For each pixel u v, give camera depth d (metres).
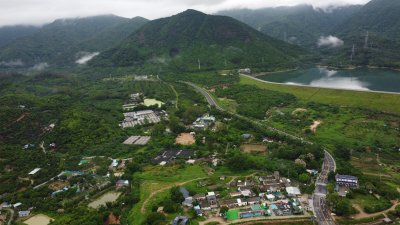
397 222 159.38
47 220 181.75
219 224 162.12
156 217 166.62
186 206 178.75
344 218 162.50
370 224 158.25
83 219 172.38
